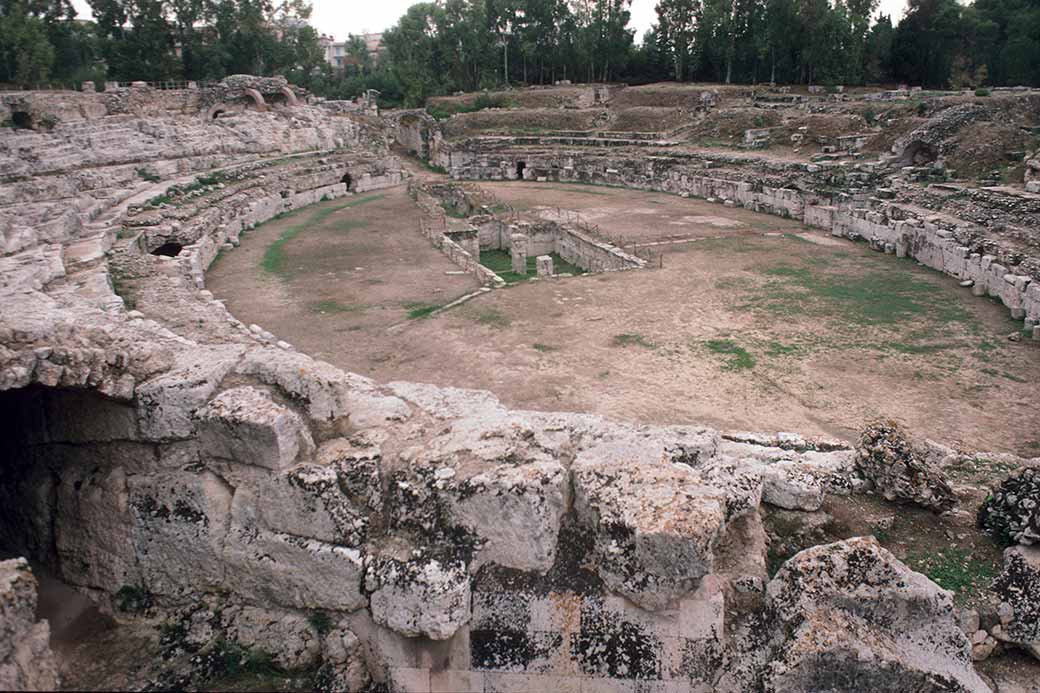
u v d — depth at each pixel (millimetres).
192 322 20078
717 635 7656
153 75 79688
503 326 24422
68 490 9008
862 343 22625
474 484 7781
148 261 26922
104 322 16938
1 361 7461
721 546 8766
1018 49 67500
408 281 30656
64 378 7887
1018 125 42438
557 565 7867
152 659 8109
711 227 40781
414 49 94312
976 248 28500
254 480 8234
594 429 9766
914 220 33344
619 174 58219
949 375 20125
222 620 8422
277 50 88500
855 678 7414
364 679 7879
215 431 8227
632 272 31250
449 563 7641
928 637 7750
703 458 9703
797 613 7684
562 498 8047
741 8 82000
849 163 45781
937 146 42125
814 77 79188
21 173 36000
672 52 90125
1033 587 8625
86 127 45219
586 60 89875
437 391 10930
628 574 7461
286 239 39281
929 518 10109
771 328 24047
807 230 39938
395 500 8000
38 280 21109
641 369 20594
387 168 62562
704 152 57344
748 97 71188
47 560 9289
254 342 18766
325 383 8711
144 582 8742
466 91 93062
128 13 80000
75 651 8141
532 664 7727
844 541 8148
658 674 7652
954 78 73562
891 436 10492
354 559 7762
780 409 18047
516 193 55094
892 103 56969
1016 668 8445
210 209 37844
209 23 84875
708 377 20016
